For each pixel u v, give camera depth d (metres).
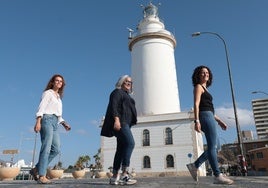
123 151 4.70
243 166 17.41
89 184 4.81
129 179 4.66
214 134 4.42
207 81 4.93
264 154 49.28
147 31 39.34
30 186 4.54
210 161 4.47
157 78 37.72
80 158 52.53
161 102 36.75
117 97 4.76
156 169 32.19
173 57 40.97
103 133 4.86
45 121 5.27
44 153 5.14
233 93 19.08
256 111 114.69
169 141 32.94
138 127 34.22
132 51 40.81
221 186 4.14
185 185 4.30
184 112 33.31
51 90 5.61
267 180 5.70
